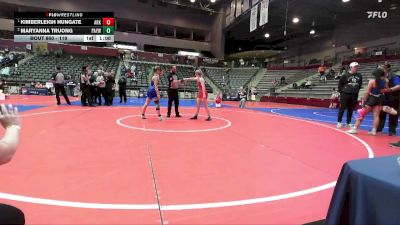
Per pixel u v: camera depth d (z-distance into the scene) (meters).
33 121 6.95
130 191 2.73
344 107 7.69
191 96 26.27
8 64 23.94
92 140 5.00
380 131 7.16
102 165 3.54
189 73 30.19
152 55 31.61
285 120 9.23
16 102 12.88
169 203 2.50
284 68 30.69
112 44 31.28
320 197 2.75
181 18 34.50
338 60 27.81
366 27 26.83
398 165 1.38
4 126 1.37
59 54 27.27
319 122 9.11
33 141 4.78
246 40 35.56
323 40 32.62
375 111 6.62
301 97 21.73
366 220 1.20
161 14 33.50
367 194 1.21
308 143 5.39
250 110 13.42
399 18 23.64
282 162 3.96
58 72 11.65
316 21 26.59
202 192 2.77
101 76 12.22
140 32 34.56
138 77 26.52
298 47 36.34
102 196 2.60
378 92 6.50
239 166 3.69
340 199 1.37
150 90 7.90
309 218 2.31
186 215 2.29
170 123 7.43
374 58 21.75
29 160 3.68
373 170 1.29
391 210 1.11
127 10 31.95
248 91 25.94
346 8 22.11
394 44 24.30
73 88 19.88
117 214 2.27
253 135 6.04
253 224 2.19
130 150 4.34
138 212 2.31
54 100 14.72
